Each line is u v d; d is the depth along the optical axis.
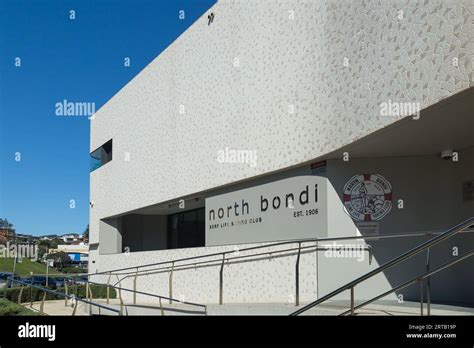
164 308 13.23
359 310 8.63
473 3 7.30
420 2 8.59
